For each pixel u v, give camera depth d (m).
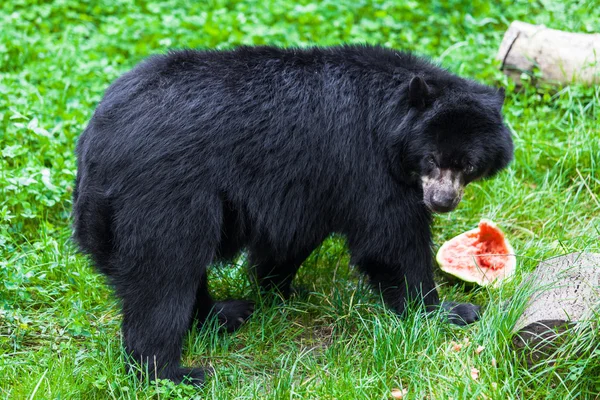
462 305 10.65
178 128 9.23
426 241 10.38
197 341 10.17
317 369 9.38
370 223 10.12
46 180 12.27
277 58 10.01
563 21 16.86
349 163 9.95
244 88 9.62
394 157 9.98
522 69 15.32
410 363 9.29
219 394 9.01
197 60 9.78
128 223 9.02
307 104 9.81
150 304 9.10
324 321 10.83
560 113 14.85
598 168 13.39
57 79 15.19
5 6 18.06
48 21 17.95
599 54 14.73
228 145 9.38
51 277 11.38
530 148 13.86
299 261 11.18
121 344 9.49
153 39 17.25
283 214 9.86
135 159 9.09
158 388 8.92
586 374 8.80
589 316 8.86
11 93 14.39
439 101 9.77
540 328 9.00
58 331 10.46
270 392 9.09
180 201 9.10
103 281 10.95
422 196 10.20
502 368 9.04
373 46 10.70
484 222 11.92
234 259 11.20
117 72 15.66
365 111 10.07
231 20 17.59
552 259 10.21
